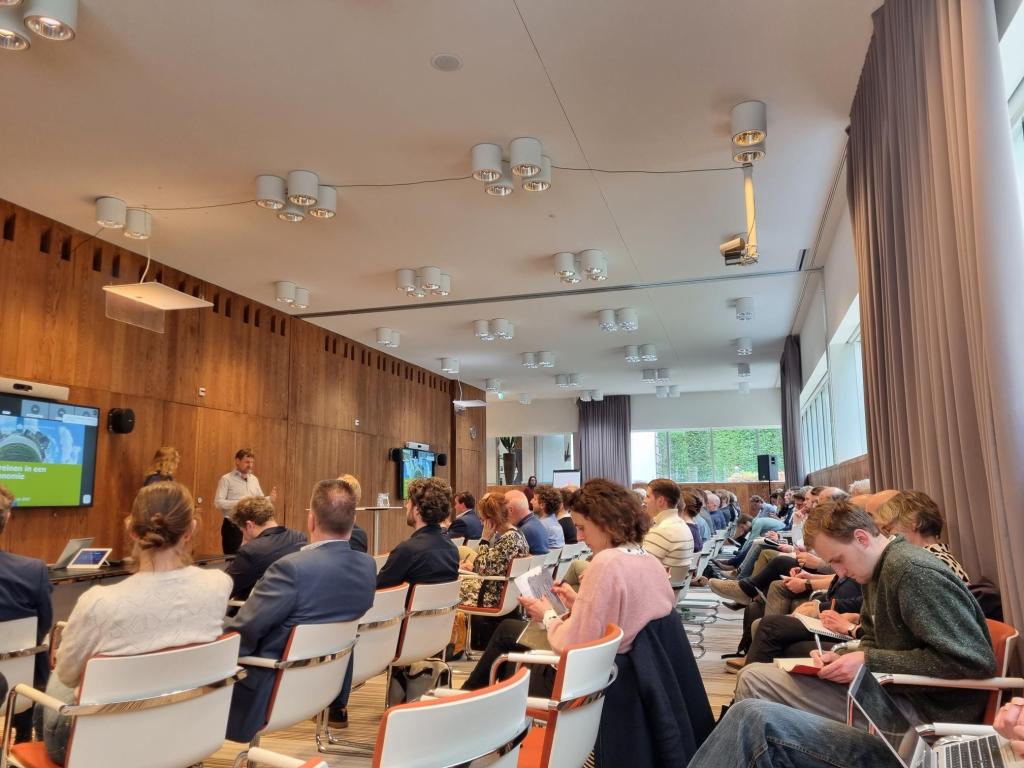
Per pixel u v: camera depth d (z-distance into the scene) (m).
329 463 10.60
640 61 4.12
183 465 7.82
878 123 4.00
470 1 3.59
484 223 6.60
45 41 3.87
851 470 7.74
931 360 3.21
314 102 4.50
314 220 6.46
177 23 3.74
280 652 2.71
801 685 2.47
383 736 1.33
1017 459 2.30
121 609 2.12
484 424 16.52
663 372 14.24
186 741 2.11
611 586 2.26
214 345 8.38
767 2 3.66
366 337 11.28
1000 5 2.98
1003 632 2.24
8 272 6.01
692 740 2.17
